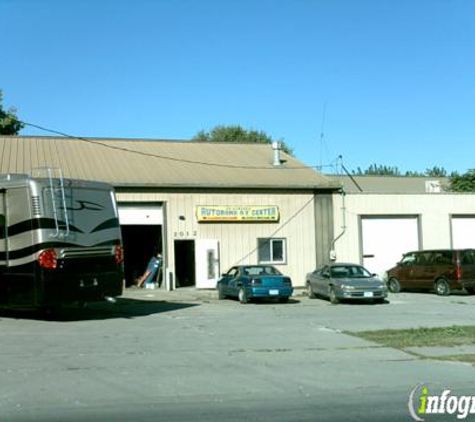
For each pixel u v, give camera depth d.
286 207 29.81
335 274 23.33
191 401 8.20
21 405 7.88
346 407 7.98
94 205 16.55
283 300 23.28
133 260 32.03
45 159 28.69
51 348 11.91
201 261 28.08
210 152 33.91
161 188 27.70
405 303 22.38
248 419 7.34
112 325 15.39
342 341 13.21
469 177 45.88
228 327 15.34
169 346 12.37
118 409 7.75
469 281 25.22
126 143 33.25
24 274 15.39
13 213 15.61
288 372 10.12
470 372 10.27
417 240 32.22
